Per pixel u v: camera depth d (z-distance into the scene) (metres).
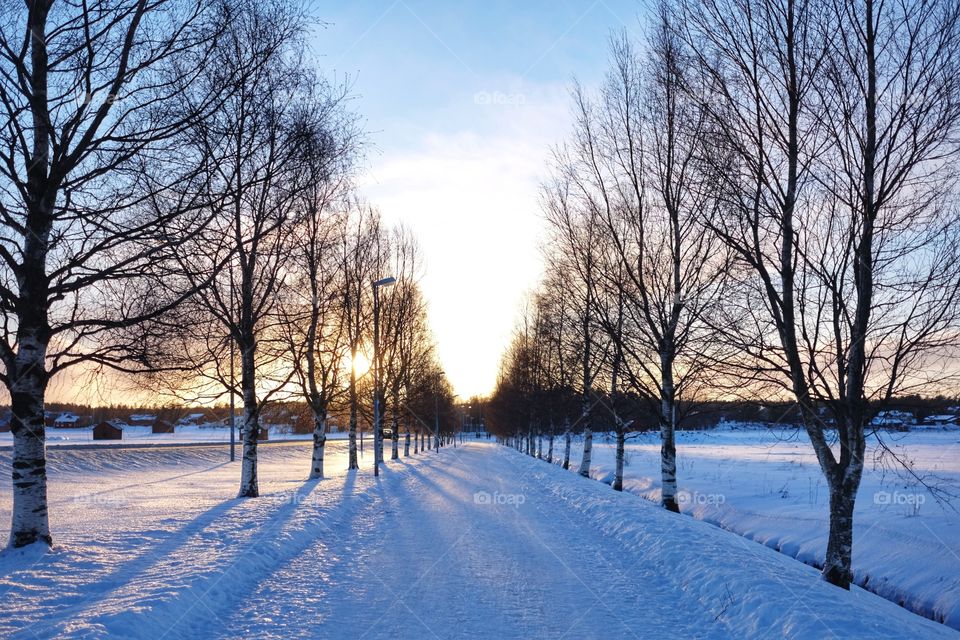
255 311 17.83
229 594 7.46
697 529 11.80
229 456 44.22
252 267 17.09
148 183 9.91
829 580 8.86
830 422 9.51
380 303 33.69
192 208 9.60
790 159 9.13
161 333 10.14
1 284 9.02
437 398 62.25
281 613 6.82
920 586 11.63
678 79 10.91
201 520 12.36
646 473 34.50
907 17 8.35
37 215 9.04
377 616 6.73
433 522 13.84
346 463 42.22
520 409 52.72
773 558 10.12
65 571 7.88
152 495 18.70
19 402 9.12
